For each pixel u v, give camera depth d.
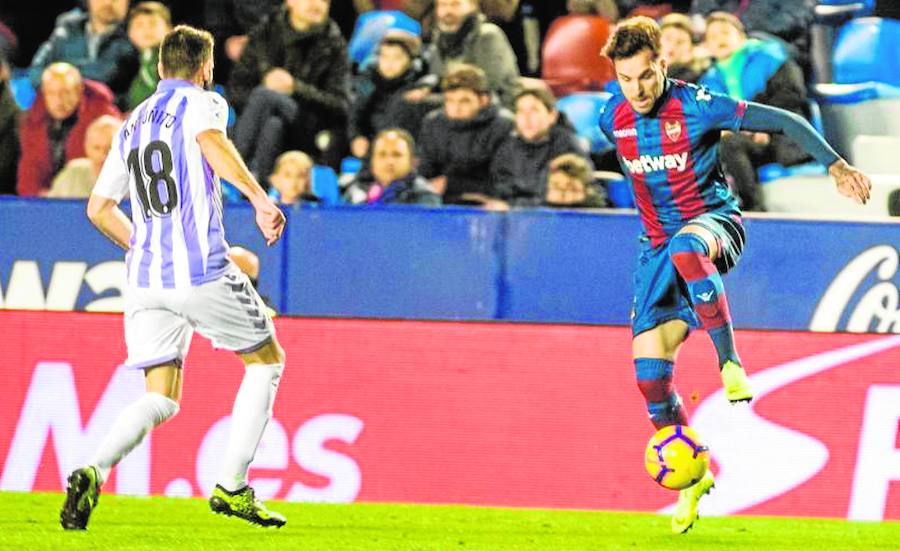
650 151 18.27
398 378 23.70
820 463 23.05
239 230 25.66
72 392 23.91
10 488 23.84
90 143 29.16
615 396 23.41
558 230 25.30
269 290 25.61
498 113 28.23
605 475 23.31
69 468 23.81
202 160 17.05
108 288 25.61
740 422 23.17
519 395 23.55
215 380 23.77
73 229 25.62
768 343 23.23
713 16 30.02
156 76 31.72
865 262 24.78
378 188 27.80
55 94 29.58
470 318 25.41
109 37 32.03
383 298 25.50
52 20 37.06
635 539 19.30
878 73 33.06
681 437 17.94
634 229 25.20
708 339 23.28
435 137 28.39
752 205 28.89
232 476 17.58
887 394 23.09
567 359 23.53
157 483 23.73
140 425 17.41
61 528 18.67
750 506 23.05
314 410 23.70
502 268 25.38
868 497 22.97
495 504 23.42
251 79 30.38
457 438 23.56
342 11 35.75
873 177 30.02
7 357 24.03
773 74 29.89
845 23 33.28
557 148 28.00
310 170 28.19
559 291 25.30
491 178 28.25
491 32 30.64
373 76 30.19
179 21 34.34
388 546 17.84
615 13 33.66
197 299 17.09
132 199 17.39
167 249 17.11
